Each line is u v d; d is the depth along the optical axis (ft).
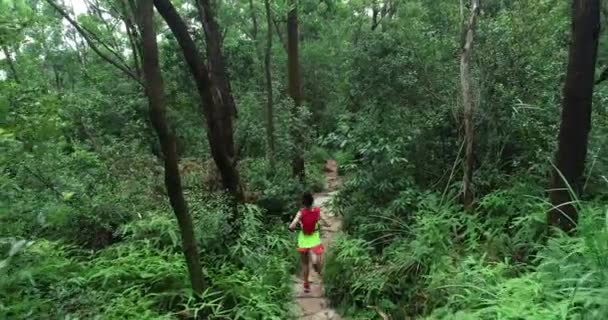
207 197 23.50
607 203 16.81
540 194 18.61
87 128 31.86
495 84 21.50
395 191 23.68
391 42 25.53
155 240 20.20
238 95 38.19
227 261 20.29
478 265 15.12
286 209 28.96
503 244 16.69
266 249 22.26
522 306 11.64
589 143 18.28
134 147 29.32
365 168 24.77
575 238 13.38
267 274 19.90
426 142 24.54
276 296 18.99
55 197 18.48
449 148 24.72
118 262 18.19
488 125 22.03
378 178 23.99
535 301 12.01
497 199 19.10
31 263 15.38
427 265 17.46
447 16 26.40
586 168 17.74
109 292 16.05
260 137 32.07
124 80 43.52
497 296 12.97
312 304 19.38
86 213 21.11
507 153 22.39
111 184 24.11
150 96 12.96
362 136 24.66
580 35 13.69
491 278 14.47
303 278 21.66
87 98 37.37
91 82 44.88
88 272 17.58
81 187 21.34
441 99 24.45
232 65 40.42
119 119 37.55
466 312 13.01
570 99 14.19
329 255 21.86
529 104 20.65
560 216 14.94
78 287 15.96
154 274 17.53
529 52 21.12
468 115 20.06
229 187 23.66
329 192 36.99
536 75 20.92
